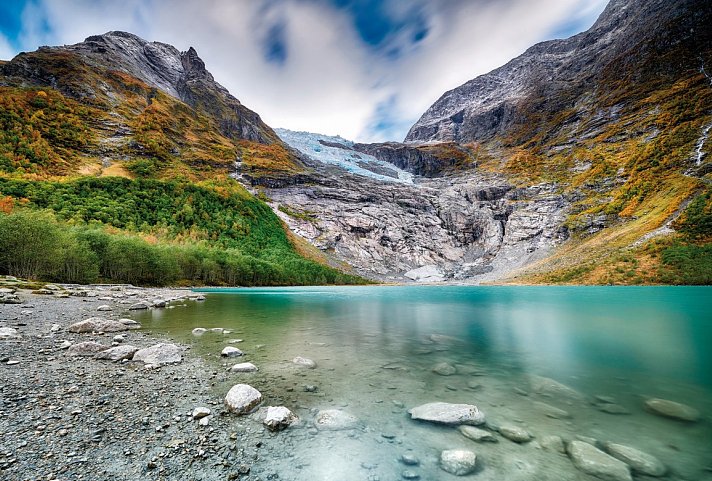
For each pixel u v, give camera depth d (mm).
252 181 188375
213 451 5742
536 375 10961
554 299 45125
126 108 186875
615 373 11328
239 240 118188
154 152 162500
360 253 168250
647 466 5488
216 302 36656
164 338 15492
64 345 12422
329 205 186750
